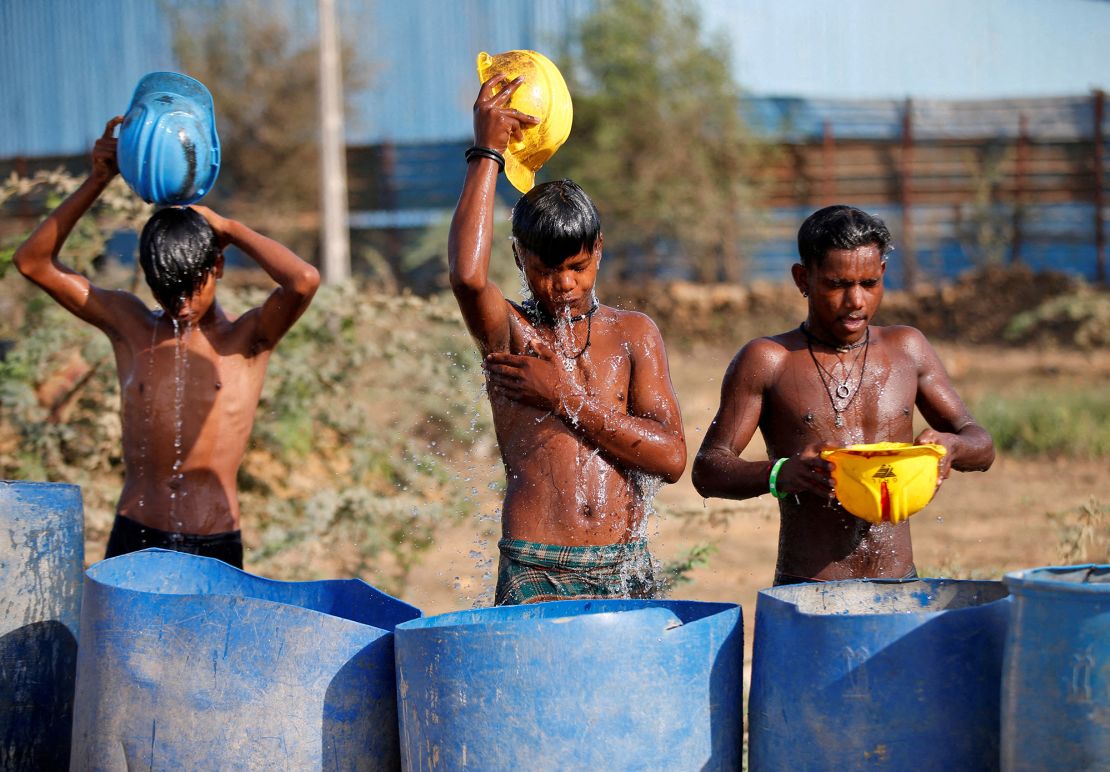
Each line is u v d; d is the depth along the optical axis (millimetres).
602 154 66125
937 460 10570
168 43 68375
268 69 69312
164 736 9961
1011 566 24094
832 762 8867
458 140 68250
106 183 15133
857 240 11883
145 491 14828
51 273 15188
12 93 66812
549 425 11984
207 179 14023
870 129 71938
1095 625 8047
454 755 9117
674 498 28766
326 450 24672
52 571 12414
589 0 67938
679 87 67000
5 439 21578
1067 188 70375
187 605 10031
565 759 8891
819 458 10930
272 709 9867
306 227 67938
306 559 21531
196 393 14898
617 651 8961
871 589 10453
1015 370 52781
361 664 10070
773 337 12906
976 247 69938
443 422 29062
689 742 9211
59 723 12516
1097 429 38688
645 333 12500
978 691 8883
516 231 11672
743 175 68438
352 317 23719
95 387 22203
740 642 9836
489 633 9023
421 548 22844
